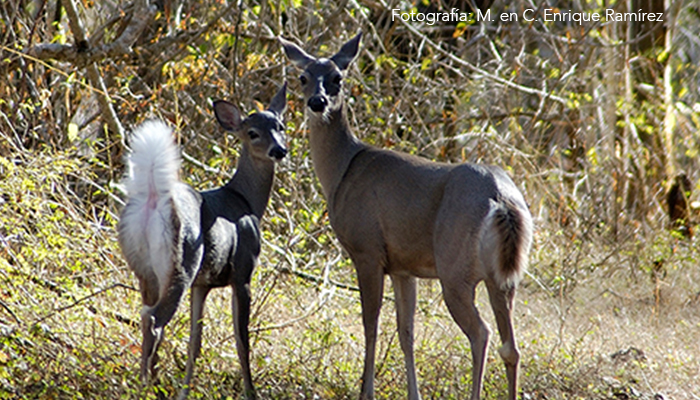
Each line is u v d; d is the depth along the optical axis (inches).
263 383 584.4
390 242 579.8
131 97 903.7
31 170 645.9
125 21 914.1
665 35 1253.1
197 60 928.3
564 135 1246.3
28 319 571.2
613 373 672.4
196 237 525.7
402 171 578.6
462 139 1136.2
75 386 498.6
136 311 645.9
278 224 874.8
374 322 587.8
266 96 1036.5
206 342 594.2
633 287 918.4
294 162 918.4
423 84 1113.4
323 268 816.9
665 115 1212.5
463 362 634.2
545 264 933.2
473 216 526.9
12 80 834.8
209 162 869.8
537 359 634.8
